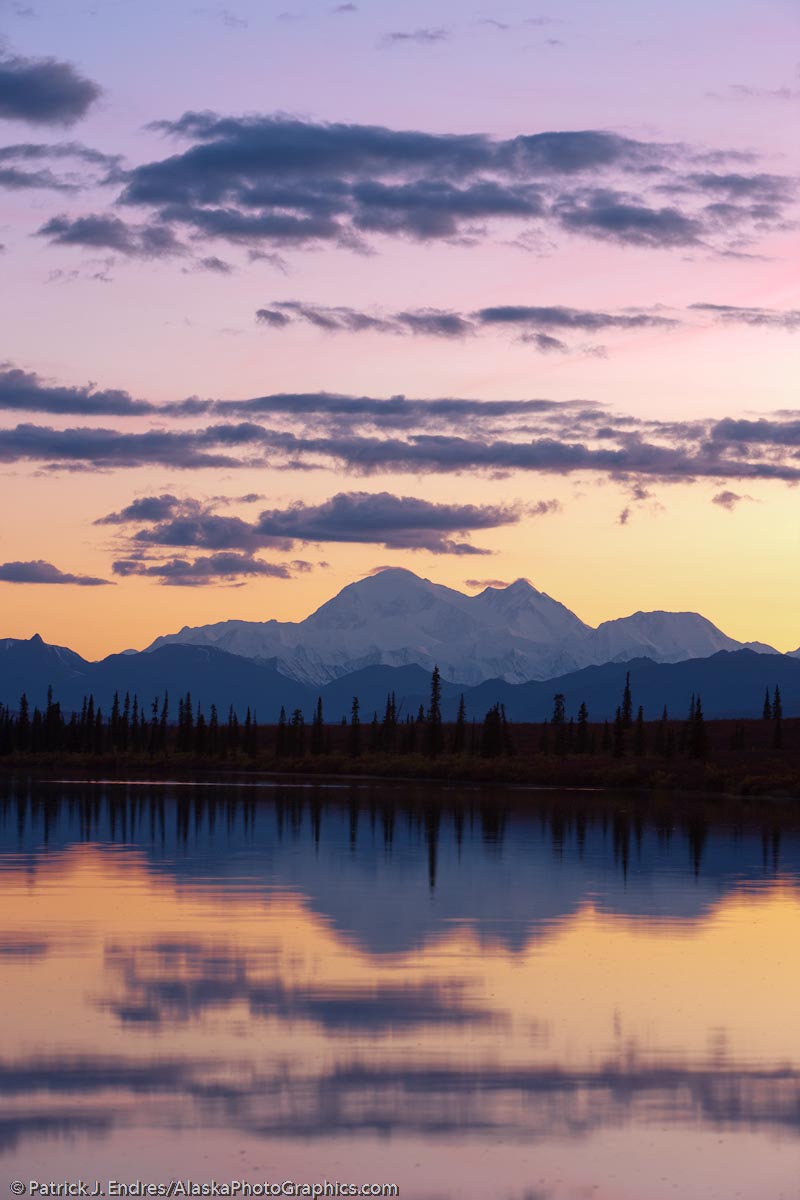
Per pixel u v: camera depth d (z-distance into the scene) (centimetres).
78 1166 1817
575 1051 2389
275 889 4572
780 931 3719
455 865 5350
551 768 15588
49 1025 2545
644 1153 1878
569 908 4141
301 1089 2148
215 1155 1862
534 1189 1756
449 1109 2056
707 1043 2450
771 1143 1917
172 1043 2417
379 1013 2667
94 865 5322
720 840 6612
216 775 17738
